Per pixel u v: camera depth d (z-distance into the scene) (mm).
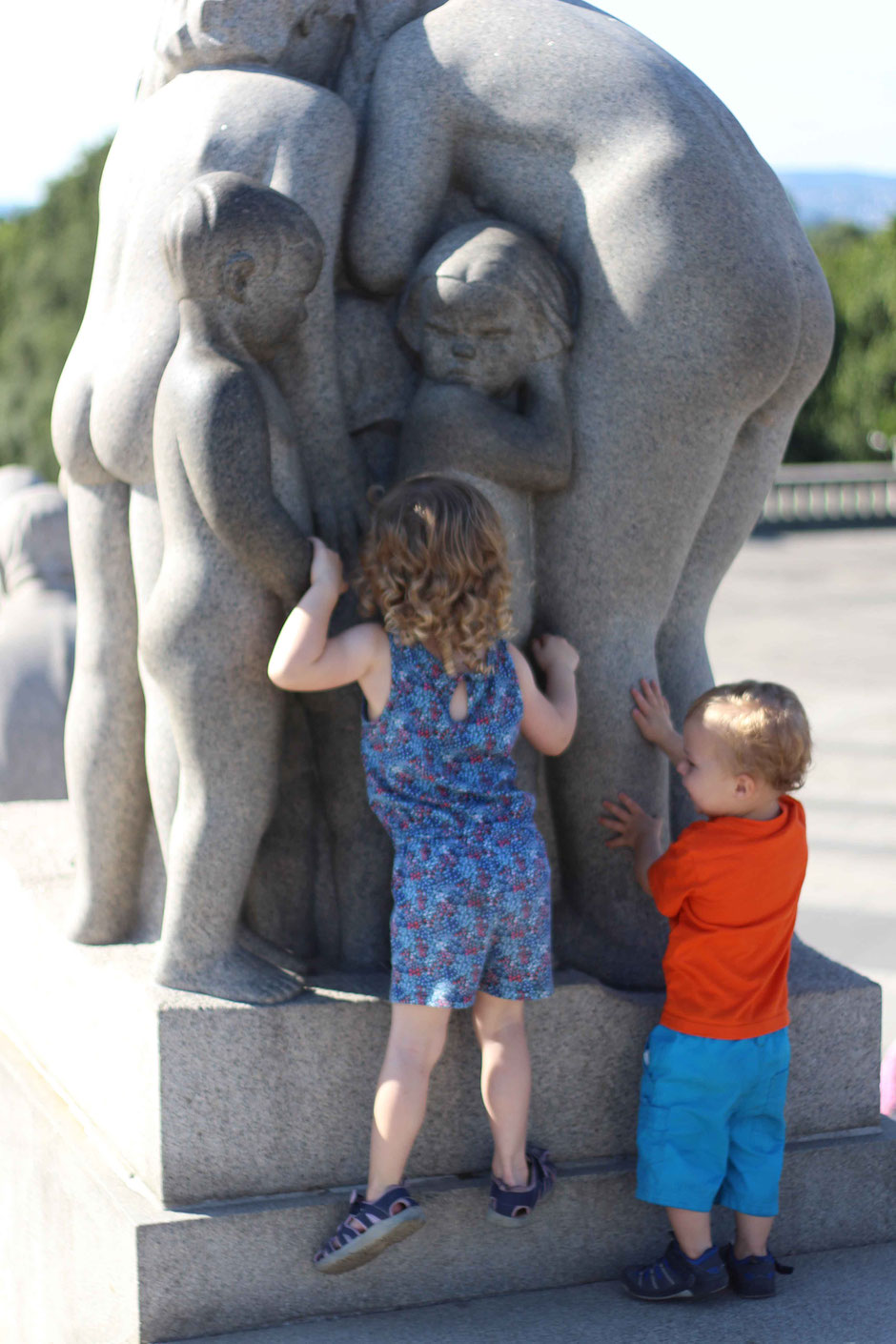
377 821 2961
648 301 2842
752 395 2920
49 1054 3314
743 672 13594
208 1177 2693
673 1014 2771
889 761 10000
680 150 2857
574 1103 2914
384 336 2986
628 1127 2949
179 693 2742
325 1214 2684
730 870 2699
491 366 2857
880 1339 2646
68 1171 2943
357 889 2979
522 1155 2709
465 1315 2723
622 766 3043
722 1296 2812
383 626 2686
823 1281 2883
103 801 3113
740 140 2994
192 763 2771
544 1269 2842
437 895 2557
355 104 3061
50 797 5016
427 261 2891
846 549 24797
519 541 2934
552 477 2908
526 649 2988
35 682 5078
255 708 2748
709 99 3012
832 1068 3066
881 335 37719
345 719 2914
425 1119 2809
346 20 3074
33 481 6129
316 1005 2742
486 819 2611
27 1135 3223
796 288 2930
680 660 3238
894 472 29516
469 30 2986
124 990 2842
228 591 2703
